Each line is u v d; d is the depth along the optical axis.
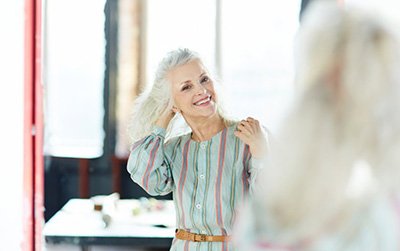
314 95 1.52
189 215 2.94
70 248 4.24
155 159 3.02
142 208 4.96
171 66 2.97
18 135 3.27
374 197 1.49
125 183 7.17
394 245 1.47
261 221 1.55
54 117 7.08
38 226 3.33
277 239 1.51
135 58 7.39
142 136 3.12
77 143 7.14
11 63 3.24
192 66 2.96
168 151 3.08
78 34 7.17
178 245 2.98
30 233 3.31
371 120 1.48
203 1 7.29
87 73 7.20
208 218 2.91
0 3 3.21
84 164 7.00
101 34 7.25
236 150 2.94
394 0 1.75
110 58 7.24
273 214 1.54
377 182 1.49
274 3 7.12
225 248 2.90
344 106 1.50
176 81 2.95
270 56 7.11
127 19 7.33
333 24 1.54
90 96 7.21
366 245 1.47
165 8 7.38
